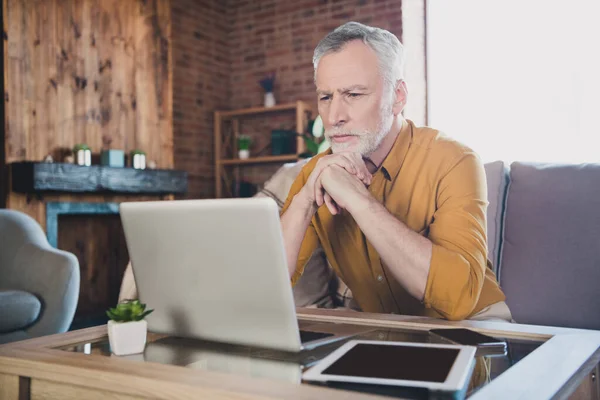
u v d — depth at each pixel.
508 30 4.57
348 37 1.44
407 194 1.50
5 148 3.86
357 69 1.43
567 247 1.72
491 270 1.57
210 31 5.70
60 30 4.21
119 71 4.63
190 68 5.46
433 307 1.24
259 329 0.91
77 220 4.36
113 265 4.62
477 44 4.70
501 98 4.61
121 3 4.65
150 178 4.59
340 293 1.74
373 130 1.44
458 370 0.72
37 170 3.78
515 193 1.85
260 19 5.75
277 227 0.83
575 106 4.33
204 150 5.62
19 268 2.81
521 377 0.72
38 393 0.86
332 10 5.34
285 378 0.73
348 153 1.39
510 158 4.58
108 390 0.77
